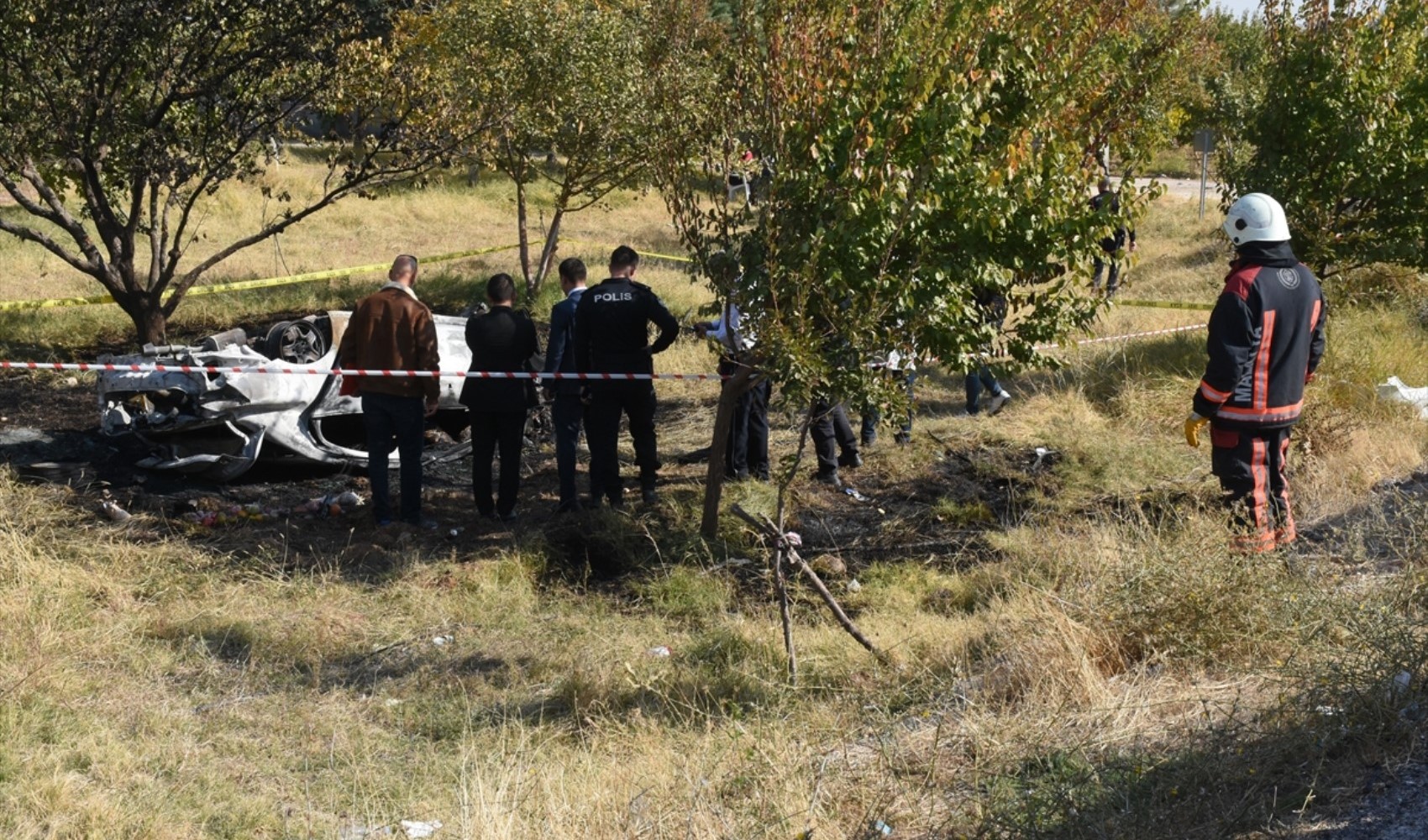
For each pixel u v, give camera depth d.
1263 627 4.97
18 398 10.75
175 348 8.50
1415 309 12.29
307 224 22.12
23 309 14.79
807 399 6.10
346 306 15.51
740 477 8.46
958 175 6.21
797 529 7.74
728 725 4.86
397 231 22.20
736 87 6.65
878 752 4.48
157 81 11.41
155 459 8.77
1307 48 10.07
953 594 6.48
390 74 12.52
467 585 6.79
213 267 18.09
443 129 12.73
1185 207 25.28
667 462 9.27
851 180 6.15
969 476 8.63
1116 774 3.94
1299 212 10.21
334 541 7.54
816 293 6.37
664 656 5.91
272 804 4.48
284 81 11.96
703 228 6.89
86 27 10.68
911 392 9.14
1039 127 6.41
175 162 11.62
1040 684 4.84
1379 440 8.02
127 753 4.72
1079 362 10.90
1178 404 9.41
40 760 4.56
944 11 6.09
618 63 14.20
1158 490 7.88
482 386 7.78
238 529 7.65
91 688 5.37
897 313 6.46
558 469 8.80
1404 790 3.57
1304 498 7.24
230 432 8.45
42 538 7.12
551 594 6.85
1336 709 4.02
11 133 10.68
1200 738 4.13
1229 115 10.88
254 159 13.05
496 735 5.06
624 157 14.57
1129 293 16.11
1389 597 4.98
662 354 12.22
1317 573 5.38
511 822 4.02
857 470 8.84
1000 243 6.61
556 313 7.84
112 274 12.45
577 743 5.02
